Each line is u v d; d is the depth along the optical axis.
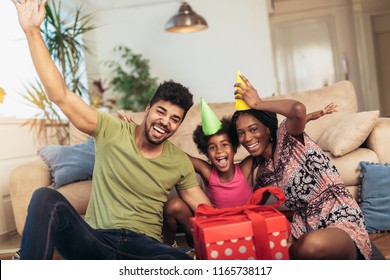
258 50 6.20
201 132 2.15
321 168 1.77
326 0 7.61
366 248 1.66
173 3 6.34
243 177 2.16
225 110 3.33
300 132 1.76
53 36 4.24
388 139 2.81
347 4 7.53
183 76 6.35
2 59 3.90
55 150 2.95
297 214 1.86
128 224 1.73
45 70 1.61
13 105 3.97
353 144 2.74
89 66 6.10
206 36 6.30
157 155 1.81
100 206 1.76
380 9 7.27
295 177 1.78
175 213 2.14
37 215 1.35
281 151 1.82
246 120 1.87
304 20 7.71
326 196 1.76
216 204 2.20
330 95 3.29
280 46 7.82
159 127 1.74
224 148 2.08
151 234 1.80
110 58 6.43
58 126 4.04
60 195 1.45
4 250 2.83
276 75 7.84
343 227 1.64
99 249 1.58
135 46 6.42
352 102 3.29
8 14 4.05
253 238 1.38
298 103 1.70
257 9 6.19
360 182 2.76
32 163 2.94
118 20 6.42
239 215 1.48
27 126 3.66
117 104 6.34
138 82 6.17
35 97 3.95
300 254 1.50
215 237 1.36
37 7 1.60
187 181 1.91
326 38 7.64
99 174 1.79
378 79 7.31
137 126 1.85
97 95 5.92
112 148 1.77
